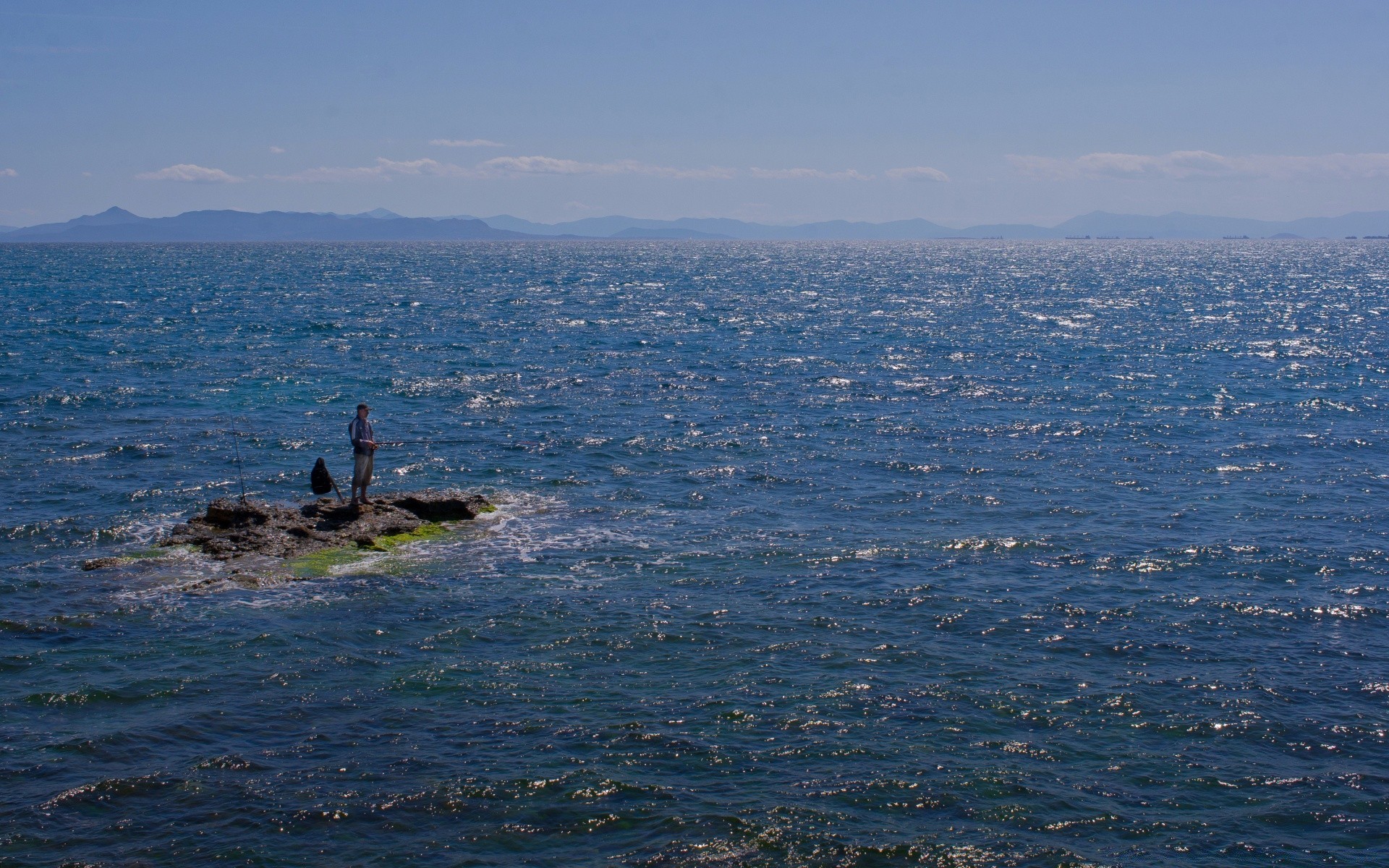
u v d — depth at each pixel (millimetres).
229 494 26922
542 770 13734
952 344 58406
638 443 33188
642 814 12828
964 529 24422
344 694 15867
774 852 12148
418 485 28359
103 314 72812
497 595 20062
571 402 40062
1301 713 15484
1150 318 75500
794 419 37062
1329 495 27297
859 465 30562
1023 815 12922
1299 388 43438
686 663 17125
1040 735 14852
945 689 16219
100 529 23906
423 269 164000
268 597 19797
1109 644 17969
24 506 25531
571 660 17188
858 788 13422
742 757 14148
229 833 12359
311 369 47812
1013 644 17938
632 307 85375
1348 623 18891
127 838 12242
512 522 24922
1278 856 12203
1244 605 19703
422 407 39062
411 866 11852
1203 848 12352
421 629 18391
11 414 36062
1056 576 21297
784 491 27859
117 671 16531
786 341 60188
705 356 53281
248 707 15406
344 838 12328
